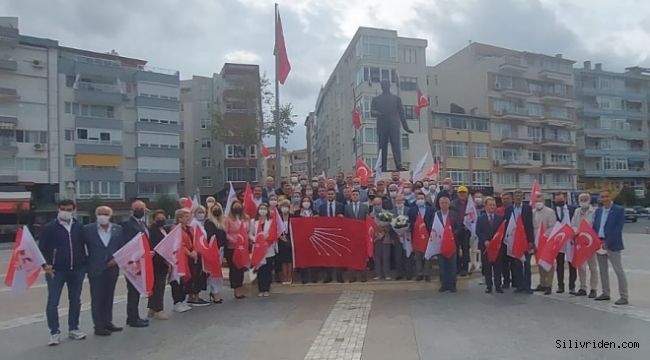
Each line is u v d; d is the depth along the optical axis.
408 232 11.94
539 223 11.04
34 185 45.44
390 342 7.26
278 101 22.42
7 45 44.75
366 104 52.06
